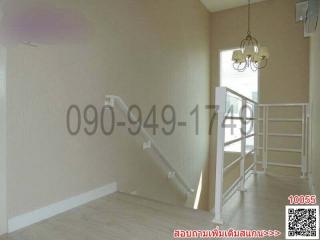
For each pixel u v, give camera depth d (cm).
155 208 192
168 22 330
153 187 296
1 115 148
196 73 423
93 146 214
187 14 386
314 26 271
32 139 166
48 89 175
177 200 354
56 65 180
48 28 173
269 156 430
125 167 251
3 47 149
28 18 161
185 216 176
